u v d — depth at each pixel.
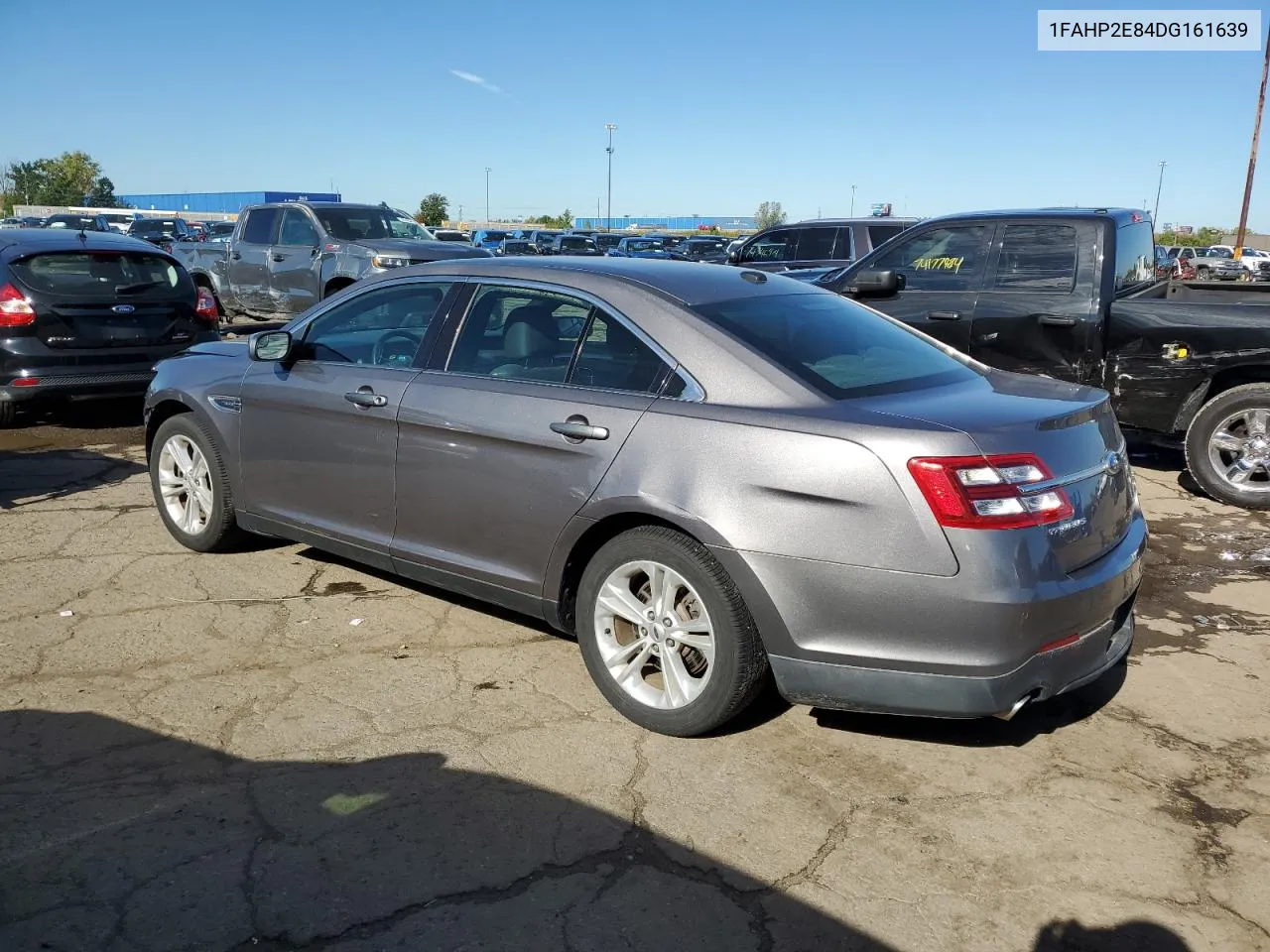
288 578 5.21
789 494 3.30
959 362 4.22
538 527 3.91
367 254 12.73
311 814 3.18
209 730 3.69
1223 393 6.64
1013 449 3.21
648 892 2.85
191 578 5.19
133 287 8.74
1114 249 7.08
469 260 4.55
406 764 3.48
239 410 5.07
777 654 3.37
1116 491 3.62
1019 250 7.43
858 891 2.87
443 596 5.02
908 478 3.15
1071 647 3.30
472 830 3.11
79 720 3.74
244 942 2.63
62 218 31.50
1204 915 2.79
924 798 3.33
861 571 3.21
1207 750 3.65
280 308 14.26
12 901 2.76
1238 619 4.88
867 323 4.27
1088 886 2.91
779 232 14.02
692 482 3.47
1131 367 6.90
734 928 2.71
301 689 4.02
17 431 8.84
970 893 2.87
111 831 3.07
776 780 3.42
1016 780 3.44
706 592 3.48
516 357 4.13
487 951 2.61
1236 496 6.67
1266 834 3.16
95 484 7.03
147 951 2.59
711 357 3.64
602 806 3.25
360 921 2.71
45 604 4.82
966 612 3.11
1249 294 7.24
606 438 3.69
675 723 3.63
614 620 3.83
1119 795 3.36
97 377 8.52
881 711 3.29
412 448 4.30
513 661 4.30
